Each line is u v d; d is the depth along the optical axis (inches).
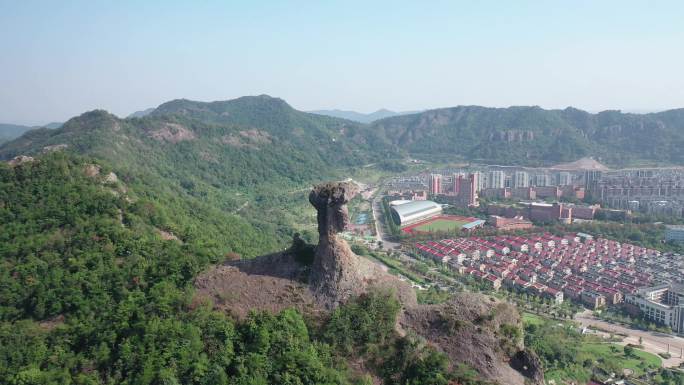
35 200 4475.9
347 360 2544.3
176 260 3319.4
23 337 2901.1
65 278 3430.1
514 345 2677.2
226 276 3075.8
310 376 2340.1
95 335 2755.9
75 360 2603.3
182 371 2352.4
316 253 2987.2
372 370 2512.3
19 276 3511.3
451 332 2687.0
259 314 2657.5
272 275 3036.4
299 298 2851.9
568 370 4542.3
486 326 2709.2
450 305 2832.2
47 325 3169.3
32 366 2576.3
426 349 2586.1
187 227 5172.2
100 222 4188.0
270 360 2411.4
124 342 2596.0
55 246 3887.8
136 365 2439.7
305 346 2501.2
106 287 3361.2
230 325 2578.7
